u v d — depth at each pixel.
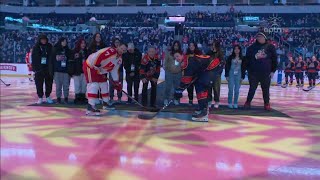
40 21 34.06
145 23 31.58
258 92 12.82
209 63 5.85
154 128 5.38
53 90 11.49
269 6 33.53
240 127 5.62
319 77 18.45
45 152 3.98
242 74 7.64
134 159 3.80
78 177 3.23
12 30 31.66
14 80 17.19
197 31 29.86
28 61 16.02
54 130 5.10
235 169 3.56
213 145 4.46
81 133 4.94
